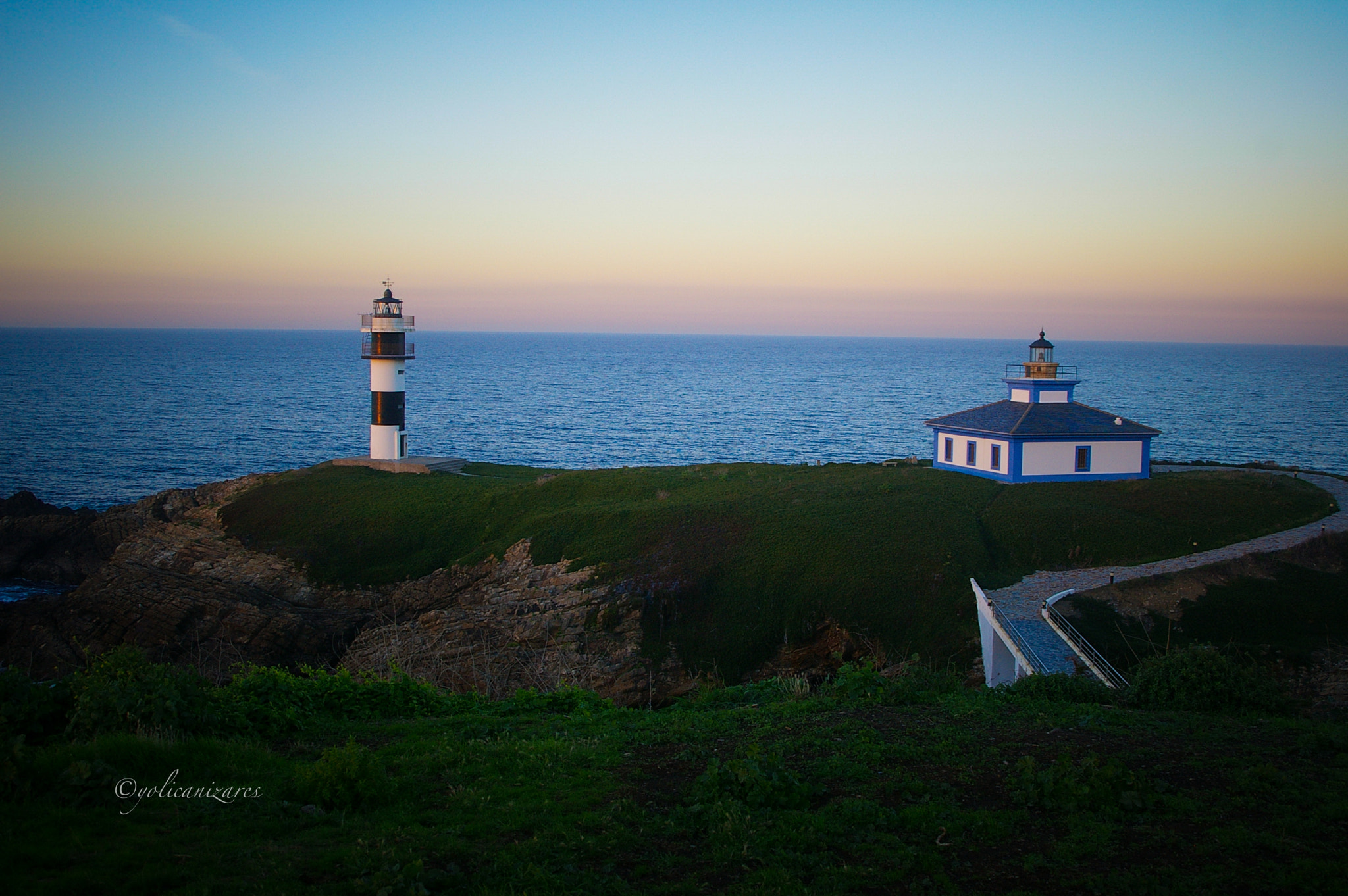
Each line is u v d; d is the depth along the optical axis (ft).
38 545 204.13
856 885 33.40
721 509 161.07
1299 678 95.55
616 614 134.51
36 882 29.94
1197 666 62.90
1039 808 40.63
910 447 371.97
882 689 61.05
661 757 47.67
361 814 38.58
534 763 45.47
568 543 157.07
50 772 38.63
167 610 155.63
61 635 156.25
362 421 448.65
